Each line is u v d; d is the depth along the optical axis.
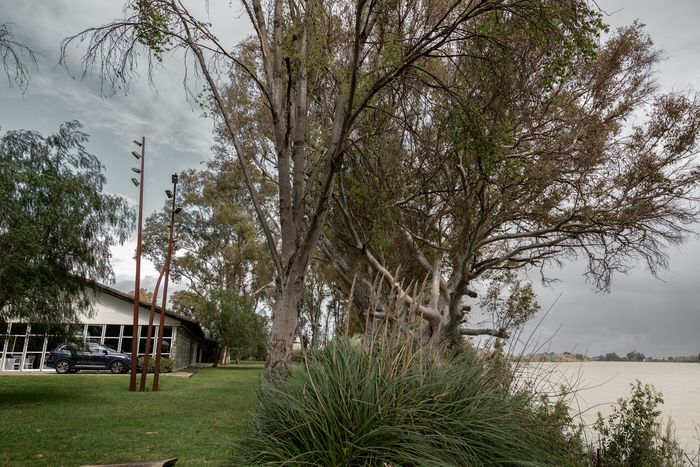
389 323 5.48
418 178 13.45
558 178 13.81
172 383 23.55
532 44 9.06
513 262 17.27
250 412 5.35
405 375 4.64
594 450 6.56
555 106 14.02
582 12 7.82
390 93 10.48
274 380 5.62
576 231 14.55
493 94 10.03
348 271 16.11
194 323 36.84
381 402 4.30
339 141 8.25
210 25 9.01
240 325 41.19
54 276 13.91
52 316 14.09
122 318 32.59
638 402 6.56
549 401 5.79
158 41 8.35
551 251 16.11
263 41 9.49
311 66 9.81
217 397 17.33
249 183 9.30
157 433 10.00
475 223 14.80
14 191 13.10
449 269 18.95
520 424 4.85
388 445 4.02
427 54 8.65
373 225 13.29
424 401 4.45
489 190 13.41
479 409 4.63
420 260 16.08
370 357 4.73
